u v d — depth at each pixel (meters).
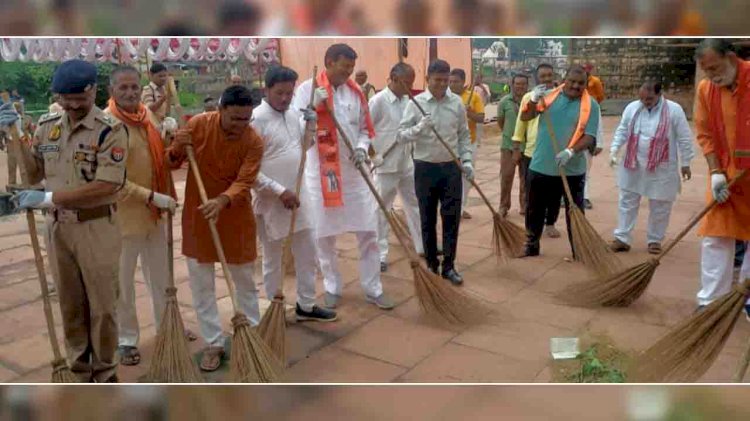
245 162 3.81
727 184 4.19
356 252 6.28
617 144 6.12
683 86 16.34
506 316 4.64
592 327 4.43
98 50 9.15
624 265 5.61
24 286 5.42
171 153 3.84
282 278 3.95
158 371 3.48
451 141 5.09
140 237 3.86
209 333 3.98
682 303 4.85
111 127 3.17
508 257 5.81
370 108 5.52
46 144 3.20
